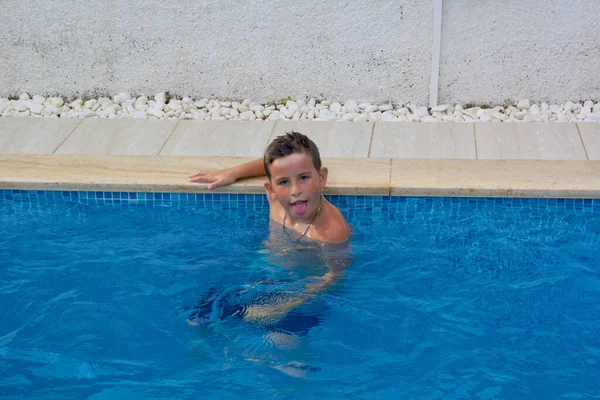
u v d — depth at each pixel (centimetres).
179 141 572
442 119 605
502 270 427
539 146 546
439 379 343
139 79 650
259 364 350
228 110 629
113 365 353
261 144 564
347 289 405
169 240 464
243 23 623
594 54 601
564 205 483
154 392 336
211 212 500
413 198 491
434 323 380
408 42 613
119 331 377
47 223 489
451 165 518
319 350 358
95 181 506
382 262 433
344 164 524
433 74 617
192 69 643
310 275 415
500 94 622
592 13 589
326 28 618
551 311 391
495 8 595
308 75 635
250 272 421
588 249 448
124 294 407
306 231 444
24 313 393
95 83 654
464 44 609
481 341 369
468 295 404
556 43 601
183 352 360
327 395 332
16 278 425
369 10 607
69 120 610
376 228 474
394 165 520
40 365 355
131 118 615
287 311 382
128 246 458
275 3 614
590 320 384
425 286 411
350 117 609
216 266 430
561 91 616
